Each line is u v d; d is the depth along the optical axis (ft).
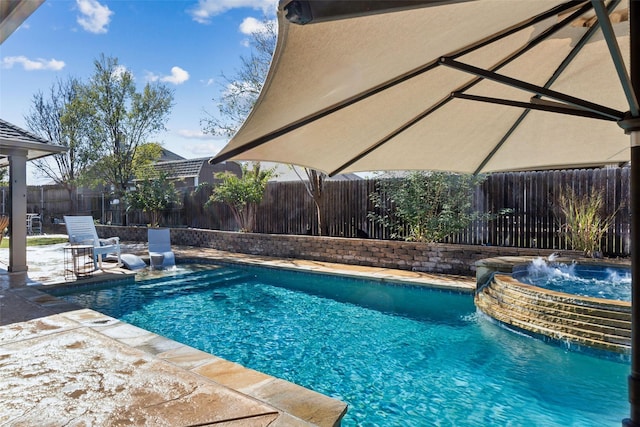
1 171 68.44
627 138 9.82
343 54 4.90
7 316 16.48
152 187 54.29
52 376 10.52
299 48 4.43
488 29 5.82
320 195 40.29
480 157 10.64
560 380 13.87
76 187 67.67
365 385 13.92
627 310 14.57
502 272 21.98
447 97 7.67
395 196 33.65
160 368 11.03
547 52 7.29
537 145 10.21
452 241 32.63
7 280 25.36
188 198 53.21
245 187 44.78
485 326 19.57
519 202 29.71
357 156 8.96
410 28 4.88
